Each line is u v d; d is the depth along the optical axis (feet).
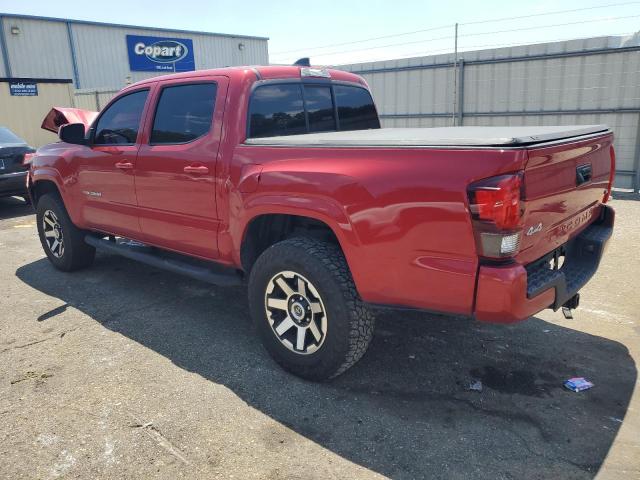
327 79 14.35
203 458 8.67
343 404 10.15
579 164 9.89
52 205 17.81
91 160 15.65
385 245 9.07
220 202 11.88
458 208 8.18
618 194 32.04
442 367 11.51
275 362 11.71
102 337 13.30
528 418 9.63
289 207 10.26
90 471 8.40
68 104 48.37
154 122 13.75
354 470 8.34
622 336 12.84
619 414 9.70
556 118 35.83
